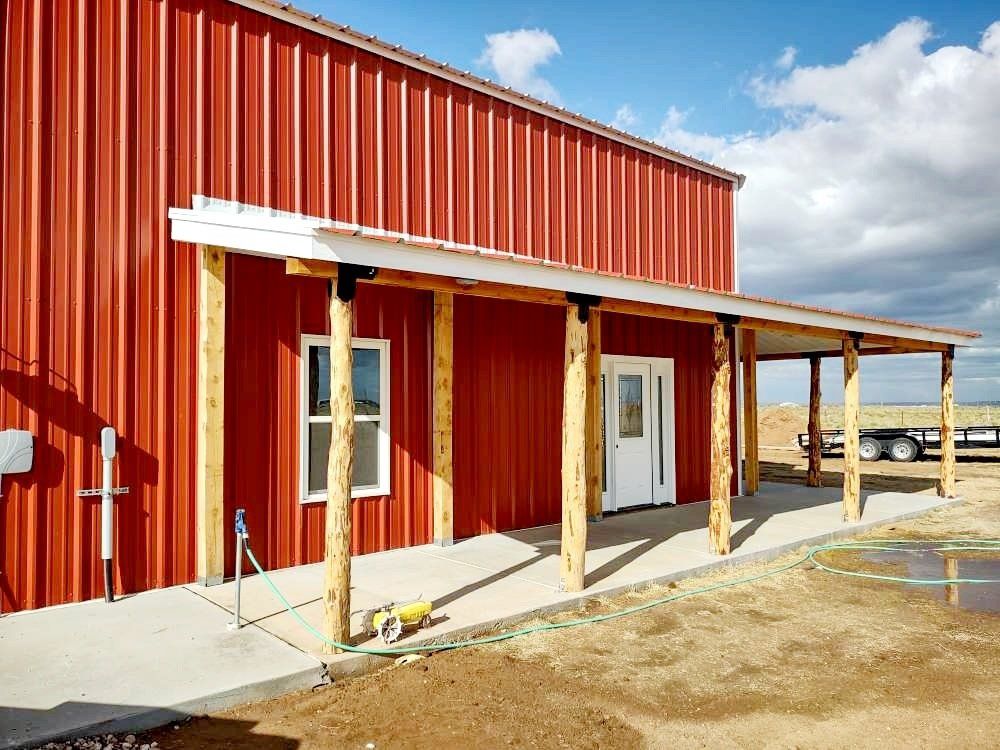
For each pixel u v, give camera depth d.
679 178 11.51
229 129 6.49
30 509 5.37
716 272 12.07
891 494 12.80
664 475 11.07
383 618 4.69
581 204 9.89
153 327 5.98
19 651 4.46
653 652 4.97
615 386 10.31
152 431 5.94
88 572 5.61
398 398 7.77
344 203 7.33
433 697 4.14
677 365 11.33
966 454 24.28
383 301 7.69
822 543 8.74
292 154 6.93
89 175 5.72
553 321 9.48
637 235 10.69
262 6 6.76
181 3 6.28
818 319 8.81
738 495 12.34
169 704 3.73
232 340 6.46
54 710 3.63
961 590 6.72
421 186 8.05
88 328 5.67
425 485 7.98
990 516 10.95
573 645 5.07
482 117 8.78
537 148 9.42
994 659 4.93
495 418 8.70
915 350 12.61
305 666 4.25
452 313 8.14
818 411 13.98
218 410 6.12
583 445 6.09
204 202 6.23
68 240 5.60
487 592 5.98
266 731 3.69
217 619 5.12
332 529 4.59
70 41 5.68
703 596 6.40
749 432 12.67
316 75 7.20
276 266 6.81
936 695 4.31
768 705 4.14
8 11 5.43
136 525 5.84
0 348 5.29
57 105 5.60
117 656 4.38
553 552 7.55
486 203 8.72
